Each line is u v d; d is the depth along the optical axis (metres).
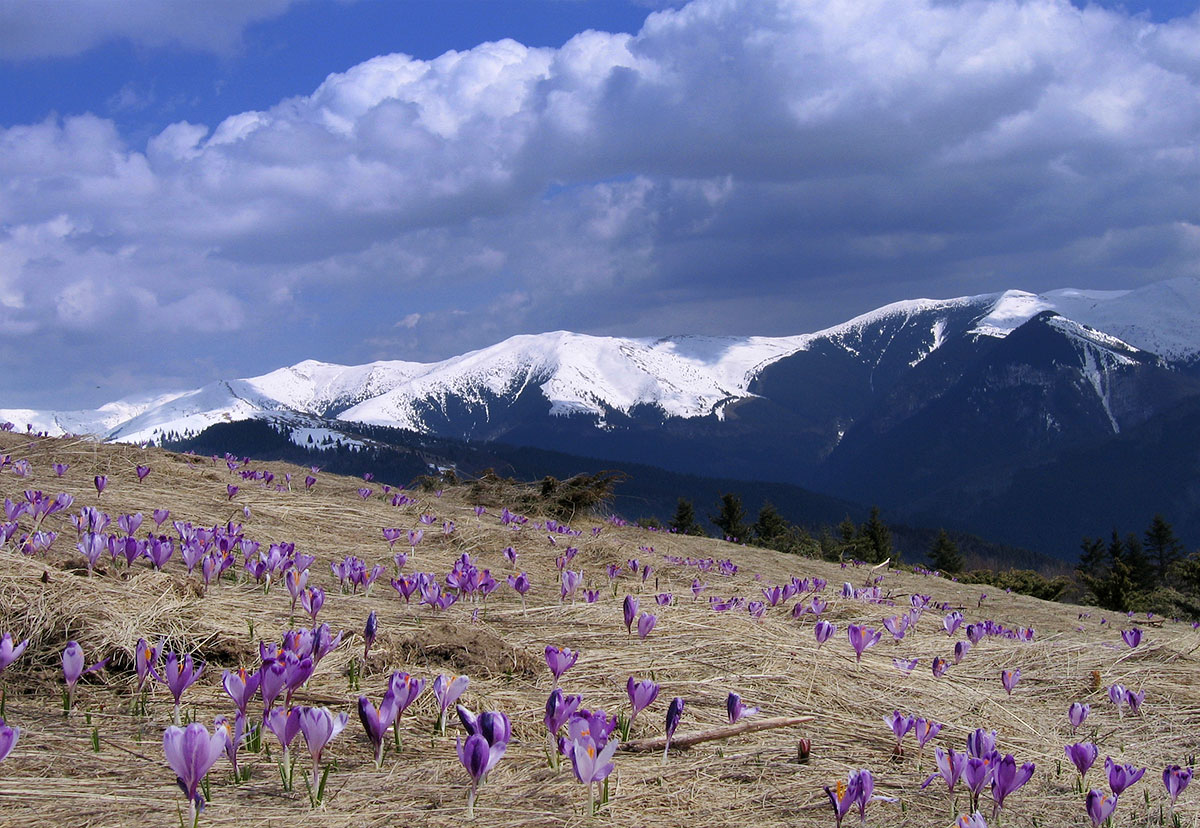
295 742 4.23
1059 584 51.22
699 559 13.72
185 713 4.47
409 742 4.34
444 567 9.65
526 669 5.59
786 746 4.78
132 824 3.24
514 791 3.84
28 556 6.27
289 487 14.03
